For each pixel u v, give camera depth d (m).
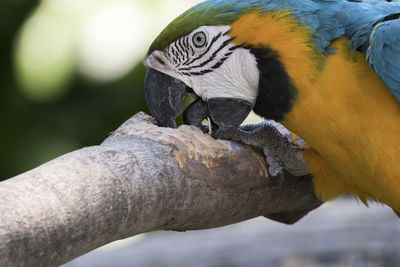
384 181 3.95
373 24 3.93
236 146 3.93
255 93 3.96
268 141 3.95
